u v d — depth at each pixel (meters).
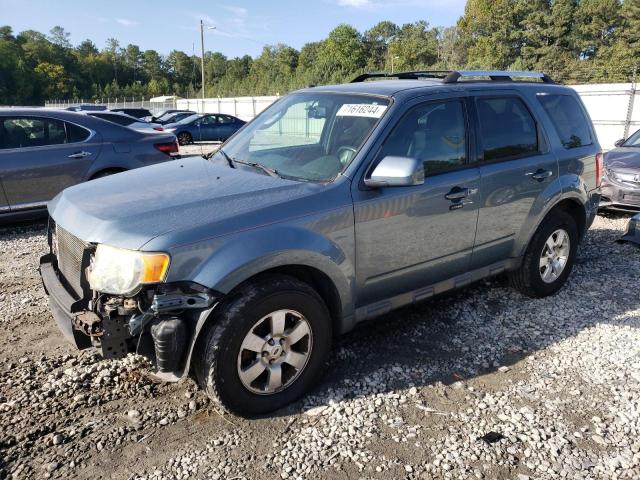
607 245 6.56
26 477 2.57
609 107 20.23
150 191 3.21
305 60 117.56
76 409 3.09
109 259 2.67
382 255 3.43
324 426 2.97
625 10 69.38
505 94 4.33
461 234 3.89
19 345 3.86
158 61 157.75
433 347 3.88
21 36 135.12
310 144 3.75
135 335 2.71
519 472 2.64
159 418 3.03
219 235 2.76
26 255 6.07
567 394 3.31
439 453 2.76
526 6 80.06
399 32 122.00
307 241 3.01
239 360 2.85
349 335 4.04
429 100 3.74
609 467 2.68
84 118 7.39
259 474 2.60
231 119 25.39
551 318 4.39
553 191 4.50
